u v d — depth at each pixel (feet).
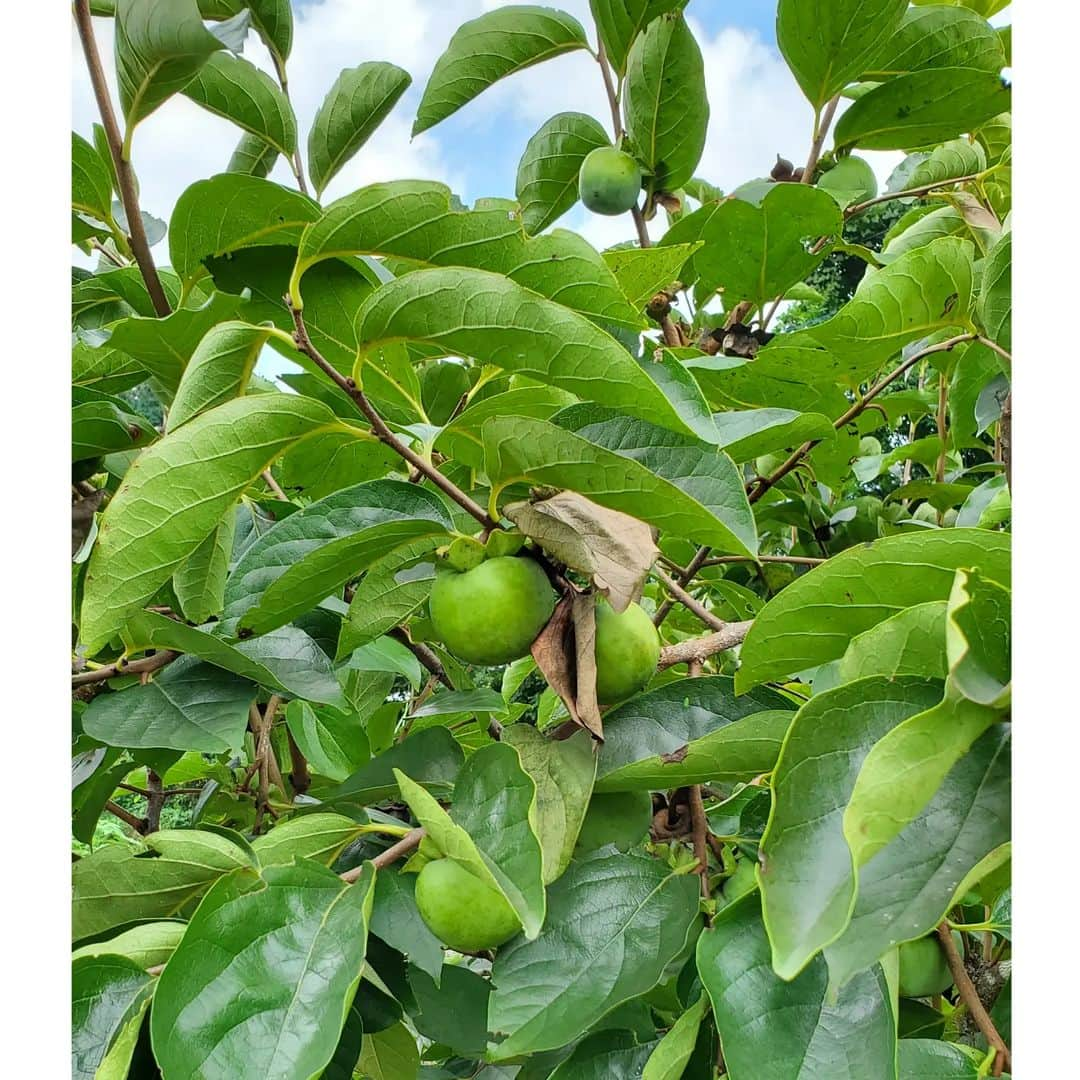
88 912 4.71
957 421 8.38
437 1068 7.31
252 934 4.16
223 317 5.63
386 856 4.76
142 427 6.30
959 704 3.31
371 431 4.76
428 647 7.32
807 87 8.07
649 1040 4.88
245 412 4.38
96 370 6.44
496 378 7.09
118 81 5.52
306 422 4.52
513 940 4.55
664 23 7.06
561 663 4.66
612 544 4.48
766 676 4.70
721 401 7.39
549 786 4.70
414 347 6.13
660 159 7.70
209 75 6.82
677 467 4.79
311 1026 3.91
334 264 5.68
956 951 4.37
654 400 4.13
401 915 4.62
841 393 7.23
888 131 8.43
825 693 3.69
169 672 5.82
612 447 4.84
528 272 4.47
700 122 7.50
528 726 4.98
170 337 5.64
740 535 4.63
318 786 9.55
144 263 6.01
